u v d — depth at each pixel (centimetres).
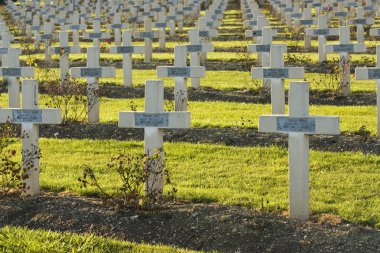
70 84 1875
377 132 1578
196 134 1612
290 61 2614
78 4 4619
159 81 1165
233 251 1007
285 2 4081
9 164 1206
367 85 2202
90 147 1570
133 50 2236
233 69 2569
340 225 1081
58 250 940
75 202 1166
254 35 2564
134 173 1261
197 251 998
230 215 1091
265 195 1229
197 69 1734
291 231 1040
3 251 937
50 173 1385
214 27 3078
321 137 1555
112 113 1873
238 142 1556
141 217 1095
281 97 1706
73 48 2291
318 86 2162
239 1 4959
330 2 3781
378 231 1059
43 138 1653
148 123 1171
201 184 1298
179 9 3803
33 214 1140
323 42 2591
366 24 2959
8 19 4422
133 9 3891
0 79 2381
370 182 1285
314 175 1334
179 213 1101
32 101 1233
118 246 983
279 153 1472
